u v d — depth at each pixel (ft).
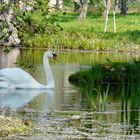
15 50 181.47
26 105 75.82
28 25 69.21
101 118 66.08
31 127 58.95
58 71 125.49
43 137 54.60
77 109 72.64
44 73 119.24
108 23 310.45
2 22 69.51
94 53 191.11
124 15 362.12
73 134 56.44
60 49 200.85
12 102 78.64
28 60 152.15
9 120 58.23
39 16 68.85
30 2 67.36
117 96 86.79
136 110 72.13
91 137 55.31
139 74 103.60
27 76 94.94
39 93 89.61
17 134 55.57
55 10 69.15
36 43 195.21
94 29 275.59
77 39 205.67
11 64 140.26
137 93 82.69
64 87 97.71
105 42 203.92
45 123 61.77
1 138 53.72
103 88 97.60
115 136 56.03
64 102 79.15
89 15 360.07
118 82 104.17
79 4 71.15
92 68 109.91
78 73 108.58
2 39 70.95
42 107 74.13
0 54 165.37
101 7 144.56
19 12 68.13
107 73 105.91
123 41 206.18
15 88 94.22
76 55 178.50
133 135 56.59
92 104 73.31
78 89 94.99
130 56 178.40
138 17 351.67
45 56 96.53
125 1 368.48
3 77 94.53
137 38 210.59
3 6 67.36
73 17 336.08
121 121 64.08
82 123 62.49
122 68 106.11
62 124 61.52
